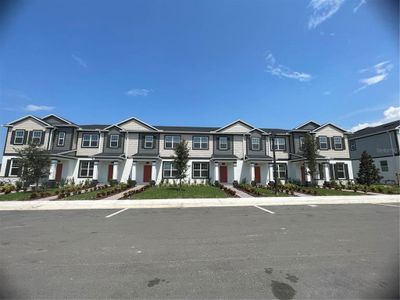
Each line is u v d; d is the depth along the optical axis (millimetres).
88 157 25203
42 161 18391
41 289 3363
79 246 5383
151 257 4648
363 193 18156
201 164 26109
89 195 16516
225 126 27156
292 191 18047
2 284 3521
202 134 26688
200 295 3182
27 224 7902
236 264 4262
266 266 4156
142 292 3268
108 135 25688
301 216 9156
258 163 26188
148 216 9391
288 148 27516
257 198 14906
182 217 9109
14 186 19719
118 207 12086
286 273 3855
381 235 6211
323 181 25156
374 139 29188
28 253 4910
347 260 4406
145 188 20266
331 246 5273
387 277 3672
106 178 24766
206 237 6105
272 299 3066
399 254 4715
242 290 3309
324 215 9352
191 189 19953
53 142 24641
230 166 26188
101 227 7383
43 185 20766
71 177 24297
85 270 4023
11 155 23547
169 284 3506
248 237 6078
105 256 4715
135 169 24656
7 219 8867
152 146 25969
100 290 3330
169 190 19234
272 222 7992
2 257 4676
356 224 7617
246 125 27484
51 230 7000
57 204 12703
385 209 10945
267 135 27406
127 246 5371
